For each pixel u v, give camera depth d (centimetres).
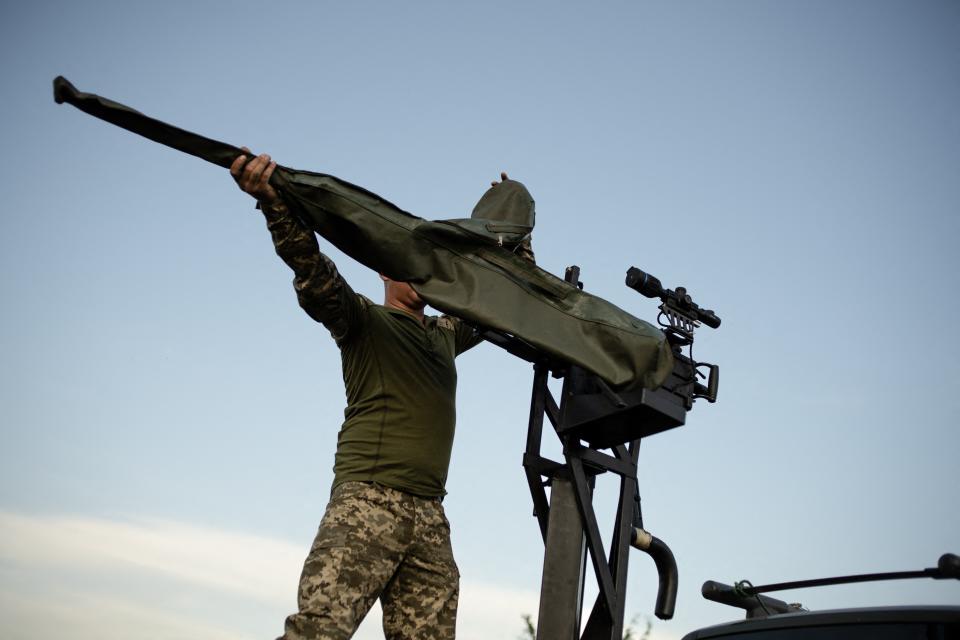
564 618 375
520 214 390
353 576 311
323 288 328
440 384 354
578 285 416
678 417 380
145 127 300
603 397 387
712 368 415
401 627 329
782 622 295
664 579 408
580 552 387
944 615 262
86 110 293
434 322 379
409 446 335
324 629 303
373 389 343
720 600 354
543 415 414
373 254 323
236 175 310
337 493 330
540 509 408
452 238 332
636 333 335
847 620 280
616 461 408
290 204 318
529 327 329
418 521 330
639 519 412
